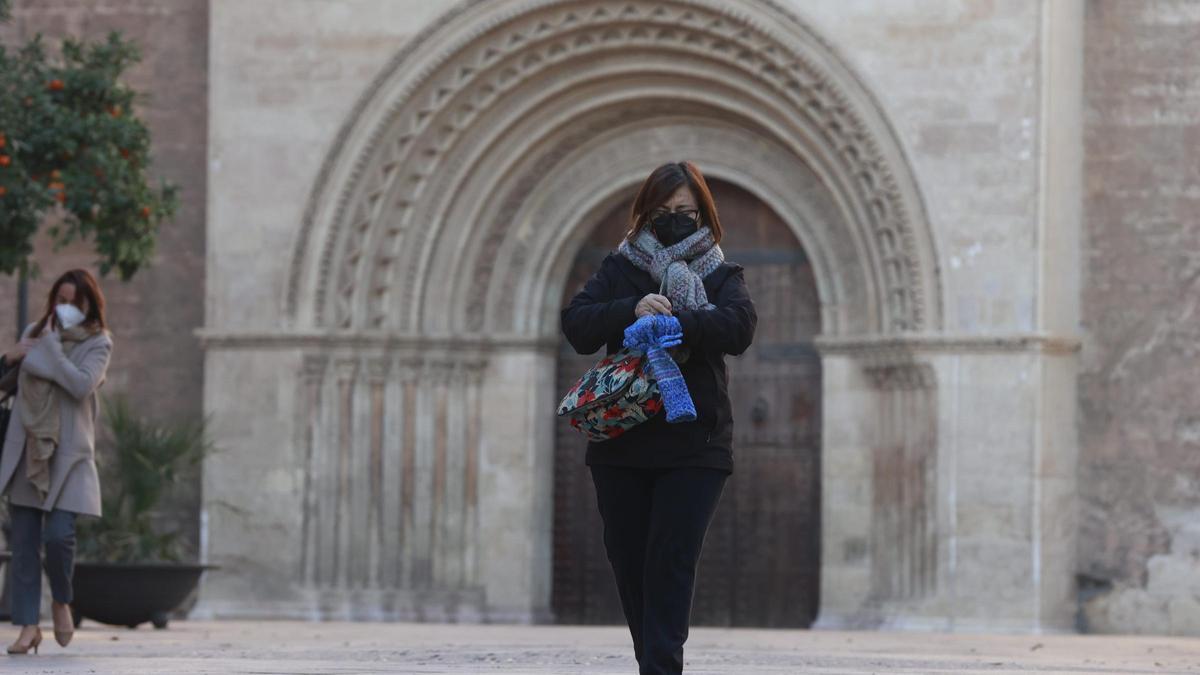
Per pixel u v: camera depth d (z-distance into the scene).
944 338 51.59
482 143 55.22
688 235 19.48
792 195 55.31
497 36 53.97
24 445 30.48
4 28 56.84
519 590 56.34
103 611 44.72
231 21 54.91
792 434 56.25
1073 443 53.00
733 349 19.12
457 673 26.55
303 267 54.53
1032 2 51.41
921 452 52.25
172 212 46.06
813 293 56.22
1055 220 52.00
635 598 19.59
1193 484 52.62
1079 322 53.34
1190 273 52.94
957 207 51.81
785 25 52.50
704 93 54.53
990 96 51.62
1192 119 53.09
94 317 31.12
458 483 56.41
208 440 54.78
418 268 55.47
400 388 55.78
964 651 38.09
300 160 54.56
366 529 55.31
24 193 42.59
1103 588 52.81
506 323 56.84
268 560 54.50
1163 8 53.25
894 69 52.09
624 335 19.12
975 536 51.59
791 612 56.03
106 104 45.12
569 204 56.56
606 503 19.39
